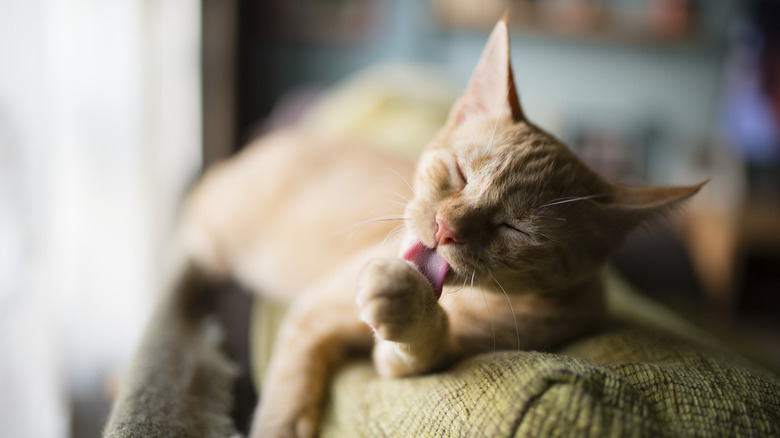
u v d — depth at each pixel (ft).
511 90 1.53
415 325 1.19
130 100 2.13
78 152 1.93
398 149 2.82
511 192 1.39
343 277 1.67
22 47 1.51
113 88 2.06
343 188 2.10
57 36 1.78
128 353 2.04
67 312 1.91
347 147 2.34
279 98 4.62
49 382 1.69
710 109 4.98
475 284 1.39
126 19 2.09
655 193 1.47
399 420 1.28
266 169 2.23
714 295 4.39
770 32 4.52
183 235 2.29
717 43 4.86
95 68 1.98
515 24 4.58
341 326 1.61
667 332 1.54
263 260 2.16
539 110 4.33
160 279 2.24
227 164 2.73
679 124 5.00
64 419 1.82
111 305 2.09
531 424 1.06
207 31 3.29
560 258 1.42
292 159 2.23
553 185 1.42
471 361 1.32
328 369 1.59
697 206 4.43
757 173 4.62
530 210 1.39
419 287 1.20
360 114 3.31
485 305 1.49
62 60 1.82
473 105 1.60
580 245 1.43
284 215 2.13
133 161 2.16
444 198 1.42
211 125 3.39
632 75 4.91
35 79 1.55
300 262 2.05
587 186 1.46
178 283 2.00
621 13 4.69
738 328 4.05
